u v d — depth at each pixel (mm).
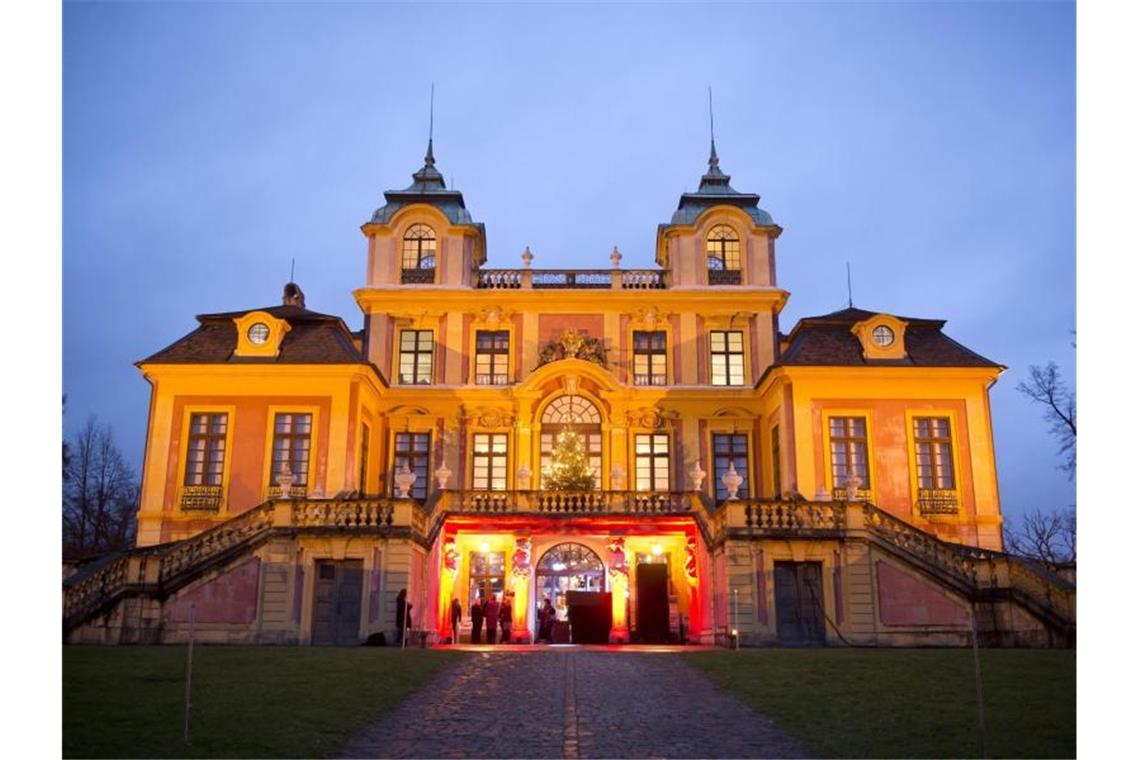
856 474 32312
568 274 37469
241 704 13258
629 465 35125
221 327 34500
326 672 16641
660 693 15336
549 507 30406
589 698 14820
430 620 28031
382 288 36406
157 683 14938
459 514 30047
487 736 12047
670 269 37438
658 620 30859
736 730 12430
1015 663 18297
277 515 26453
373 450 34781
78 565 28141
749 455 35344
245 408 32625
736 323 36625
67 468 45906
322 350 33219
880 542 26625
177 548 25812
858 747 11266
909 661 18781
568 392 35594
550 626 30953
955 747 11094
